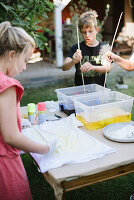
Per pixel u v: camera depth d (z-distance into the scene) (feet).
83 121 6.08
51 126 5.86
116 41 25.70
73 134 5.38
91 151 4.65
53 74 24.16
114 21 29.35
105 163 4.33
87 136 5.27
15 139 3.81
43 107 6.24
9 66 4.00
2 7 7.74
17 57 3.96
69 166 4.27
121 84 19.10
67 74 23.98
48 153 4.41
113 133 5.50
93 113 5.77
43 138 5.23
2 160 4.22
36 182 8.55
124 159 4.45
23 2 8.00
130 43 25.66
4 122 3.73
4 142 4.18
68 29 25.38
